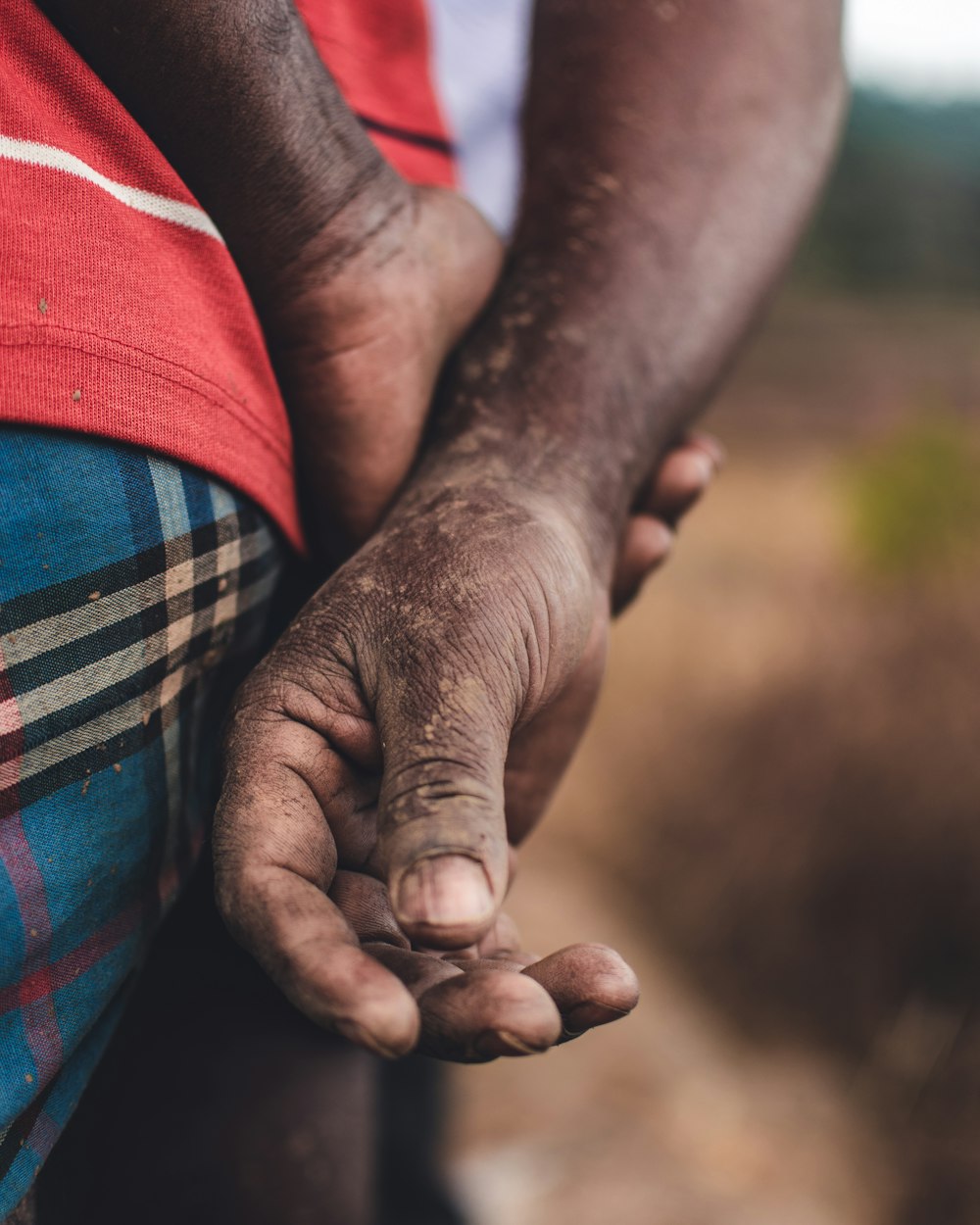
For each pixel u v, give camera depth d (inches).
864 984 111.7
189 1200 27.0
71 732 15.2
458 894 12.3
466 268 21.6
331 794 15.1
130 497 15.7
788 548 227.9
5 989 14.7
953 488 131.3
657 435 23.4
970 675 114.0
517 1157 82.9
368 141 20.0
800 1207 83.5
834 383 563.2
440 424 21.0
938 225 1141.7
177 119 17.4
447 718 14.0
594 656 20.2
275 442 19.4
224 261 18.2
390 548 16.9
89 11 16.3
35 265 14.5
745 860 123.0
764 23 26.7
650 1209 78.5
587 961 13.7
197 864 20.2
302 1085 28.4
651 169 24.4
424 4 25.7
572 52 26.0
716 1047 109.1
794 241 26.9
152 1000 25.7
